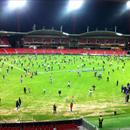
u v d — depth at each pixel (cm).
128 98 5375
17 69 9400
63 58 13350
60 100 5459
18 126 3741
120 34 17388
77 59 12950
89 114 4522
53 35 17288
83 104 5169
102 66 10369
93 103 5244
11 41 17300
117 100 5469
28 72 8731
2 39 17100
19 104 4944
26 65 10406
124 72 9044
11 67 9631
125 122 3928
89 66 10444
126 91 5716
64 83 7144
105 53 16238
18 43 17350
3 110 4772
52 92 6128
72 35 17325
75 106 5034
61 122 3909
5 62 11319
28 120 4212
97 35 17475
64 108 4903
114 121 3978
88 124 3738
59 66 10156
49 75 8350
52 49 16812
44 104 5162
